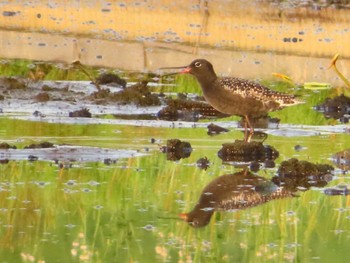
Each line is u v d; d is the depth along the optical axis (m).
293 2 26.28
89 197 12.34
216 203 12.30
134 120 17.03
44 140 15.06
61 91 18.72
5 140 14.99
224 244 10.84
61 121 16.56
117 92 18.52
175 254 10.48
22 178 13.08
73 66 20.66
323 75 21.14
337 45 23.52
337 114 17.92
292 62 22.00
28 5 26.56
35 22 24.88
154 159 14.23
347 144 15.42
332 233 11.26
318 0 26.33
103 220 11.50
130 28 24.64
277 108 15.60
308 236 11.17
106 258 10.27
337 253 10.60
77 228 11.22
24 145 14.68
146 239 10.92
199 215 11.80
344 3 26.20
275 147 15.19
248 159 14.45
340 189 12.95
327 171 13.61
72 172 13.45
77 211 11.81
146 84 18.91
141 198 12.40
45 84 19.23
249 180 13.32
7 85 18.70
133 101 18.09
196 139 15.60
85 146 14.74
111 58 21.81
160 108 18.06
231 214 11.93
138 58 21.94
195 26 24.88
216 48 23.00
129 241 10.81
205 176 13.45
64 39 23.23
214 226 11.45
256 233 11.24
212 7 26.16
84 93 18.70
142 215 11.74
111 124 16.55
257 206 12.28
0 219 11.45
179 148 14.77
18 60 20.98
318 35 24.27
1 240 10.81
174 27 24.77
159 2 26.66
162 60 21.91
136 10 25.98
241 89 15.41
